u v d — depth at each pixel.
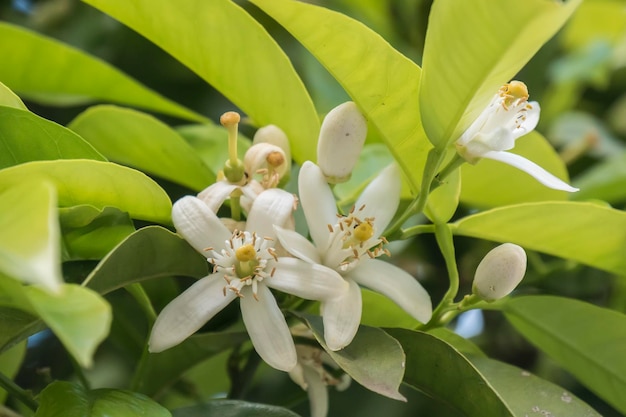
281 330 0.37
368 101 0.39
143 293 0.41
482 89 0.37
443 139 0.38
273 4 0.37
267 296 0.37
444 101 0.37
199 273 0.39
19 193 0.33
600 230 0.40
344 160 0.39
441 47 0.36
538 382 0.40
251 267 0.38
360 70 0.38
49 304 0.33
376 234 0.39
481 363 0.41
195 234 0.37
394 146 0.39
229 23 0.41
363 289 0.41
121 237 0.38
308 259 0.38
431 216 0.40
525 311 0.42
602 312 0.42
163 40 0.42
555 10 0.34
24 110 0.38
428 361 0.39
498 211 0.40
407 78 0.38
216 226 0.38
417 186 0.40
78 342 0.32
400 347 0.37
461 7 0.35
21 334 0.36
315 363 0.41
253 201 0.39
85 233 0.38
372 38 0.38
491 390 0.37
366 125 0.39
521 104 0.39
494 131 0.38
